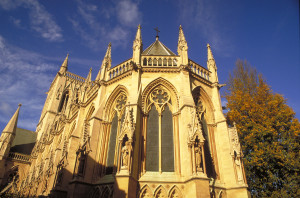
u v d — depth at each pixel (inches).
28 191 2218.3
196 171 914.1
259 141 1275.8
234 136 1149.7
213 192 1012.5
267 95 1473.9
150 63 1350.9
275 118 1302.9
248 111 1433.3
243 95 1533.0
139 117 1103.6
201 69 1409.9
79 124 1496.1
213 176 1102.4
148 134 1131.3
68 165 1309.1
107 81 1378.0
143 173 1011.3
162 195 955.3
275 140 1246.3
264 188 1194.6
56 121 2682.1
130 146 946.7
